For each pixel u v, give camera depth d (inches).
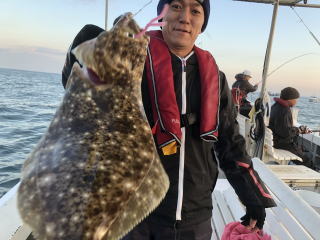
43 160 50.5
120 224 50.5
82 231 46.2
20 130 519.8
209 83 74.1
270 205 82.0
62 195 47.3
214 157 79.9
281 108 256.1
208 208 77.2
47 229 46.1
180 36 72.6
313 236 99.4
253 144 220.4
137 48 54.8
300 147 280.8
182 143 71.5
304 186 179.8
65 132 52.1
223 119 80.2
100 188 48.3
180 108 72.8
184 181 72.8
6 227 95.1
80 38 63.8
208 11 76.5
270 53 198.7
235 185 85.0
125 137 52.7
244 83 315.9
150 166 54.2
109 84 54.3
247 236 88.1
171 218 71.5
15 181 301.3
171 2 72.4
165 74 71.3
